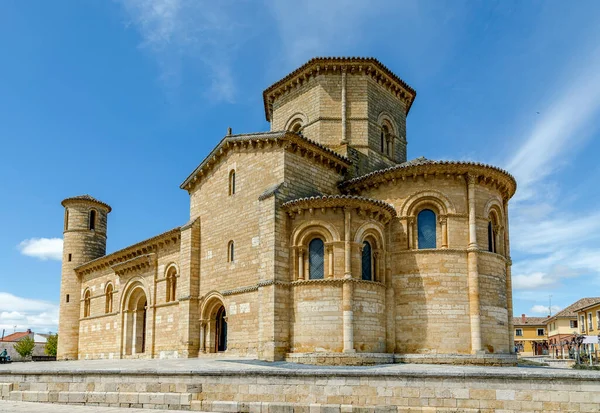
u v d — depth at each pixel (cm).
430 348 3014
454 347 2998
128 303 4784
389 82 4147
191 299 3669
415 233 3200
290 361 2900
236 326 3294
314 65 3969
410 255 3156
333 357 2847
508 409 1912
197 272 3741
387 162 4053
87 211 6359
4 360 5516
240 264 3359
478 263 3094
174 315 4044
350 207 3036
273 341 2927
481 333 3017
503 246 3350
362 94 3956
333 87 3966
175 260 4184
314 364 2809
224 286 3459
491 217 3322
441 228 3156
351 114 3925
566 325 9425
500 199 3347
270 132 3325
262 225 3147
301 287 3005
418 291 3098
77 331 5925
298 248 3078
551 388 1895
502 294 3203
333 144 3866
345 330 2884
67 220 6341
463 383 1955
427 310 3062
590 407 1855
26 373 2470
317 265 3064
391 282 3173
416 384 1984
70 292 6031
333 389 2042
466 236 3144
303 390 2066
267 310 2997
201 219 3828
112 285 5256
